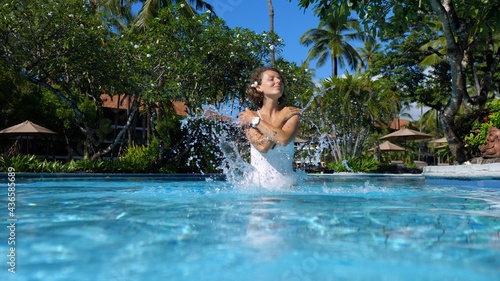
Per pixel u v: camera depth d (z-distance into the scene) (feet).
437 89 82.53
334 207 9.29
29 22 42.39
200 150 52.65
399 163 92.48
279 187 14.32
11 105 67.46
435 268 4.21
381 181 35.40
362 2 25.22
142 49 47.80
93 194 14.11
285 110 14.76
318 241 5.47
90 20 45.29
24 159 38.68
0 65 45.96
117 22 78.07
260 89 15.26
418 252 4.89
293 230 6.26
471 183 23.71
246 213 8.16
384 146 92.84
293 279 3.87
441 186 23.02
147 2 68.23
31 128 55.11
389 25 26.73
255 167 14.71
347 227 6.55
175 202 10.35
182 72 45.98
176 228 6.42
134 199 11.37
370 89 79.36
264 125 14.10
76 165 42.65
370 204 10.16
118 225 6.70
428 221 7.31
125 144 76.59
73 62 45.14
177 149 55.31
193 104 48.62
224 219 7.35
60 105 69.56
